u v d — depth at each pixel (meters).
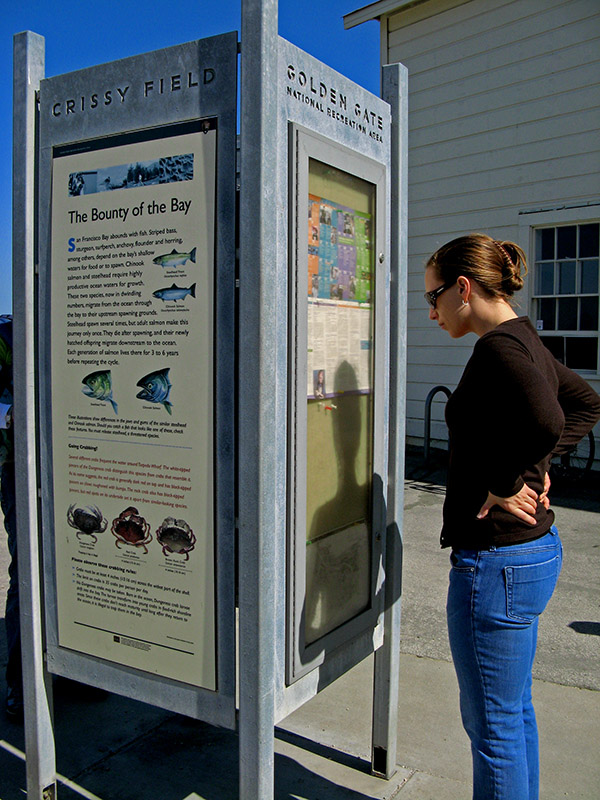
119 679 2.18
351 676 3.52
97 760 2.79
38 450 2.31
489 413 1.79
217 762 2.79
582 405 2.15
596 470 7.94
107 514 2.15
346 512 2.30
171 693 2.07
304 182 1.94
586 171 7.93
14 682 3.00
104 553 2.17
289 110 1.88
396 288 2.48
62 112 2.16
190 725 3.08
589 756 2.76
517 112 8.45
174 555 2.03
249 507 1.83
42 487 2.29
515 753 1.91
